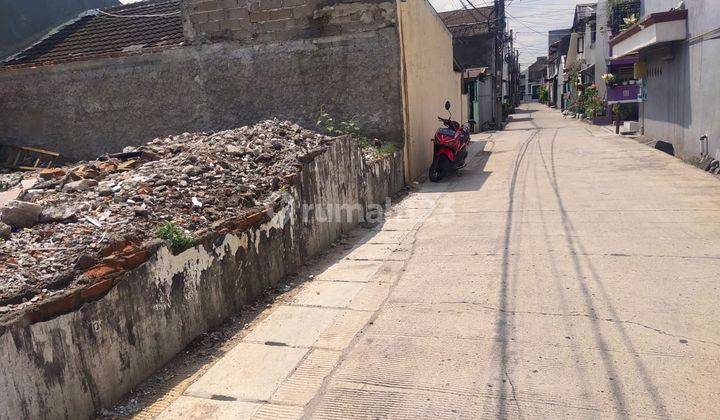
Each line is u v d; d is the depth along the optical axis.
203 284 4.05
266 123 7.97
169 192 4.95
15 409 2.59
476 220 7.29
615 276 4.82
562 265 5.20
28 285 3.02
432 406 3.04
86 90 11.35
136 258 3.38
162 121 11.12
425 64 12.13
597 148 14.05
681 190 8.11
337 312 4.50
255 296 4.81
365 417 2.99
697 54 10.21
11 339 2.58
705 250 5.32
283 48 10.24
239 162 6.19
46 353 2.76
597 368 3.32
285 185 5.58
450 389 3.21
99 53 11.66
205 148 6.59
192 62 10.73
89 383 3.03
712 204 7.10
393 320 4.25
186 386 3.42
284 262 5.37
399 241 6.61
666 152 12.36
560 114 36.16
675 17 10.85
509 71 40.84
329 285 5.19
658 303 4.20
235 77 10.58
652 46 12.90
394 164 9.51
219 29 10.47
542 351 3.58
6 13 15.57
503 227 6.79
